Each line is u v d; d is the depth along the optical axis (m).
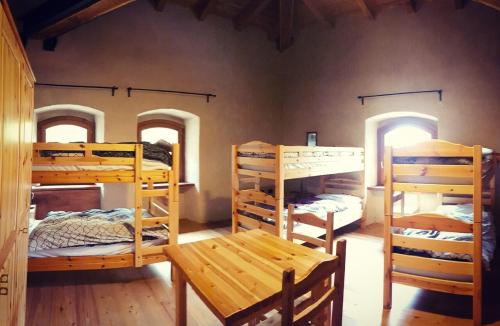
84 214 4.07
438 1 5.20
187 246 2.35
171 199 3.58
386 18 5.72
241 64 6.59
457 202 5.08
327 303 1.65
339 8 5.99
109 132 5.18
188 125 6.38
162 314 2.88
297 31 6.96
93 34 5.03
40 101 4.68
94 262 3.33
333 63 6.42
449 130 5.15
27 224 2.16
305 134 6.89
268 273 1.88
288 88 7.18
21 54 1.65
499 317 2.81
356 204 5.56
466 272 2.67
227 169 6.45
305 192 6.53
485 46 4.83
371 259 4.27
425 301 3.16
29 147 2.13
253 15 6.04
